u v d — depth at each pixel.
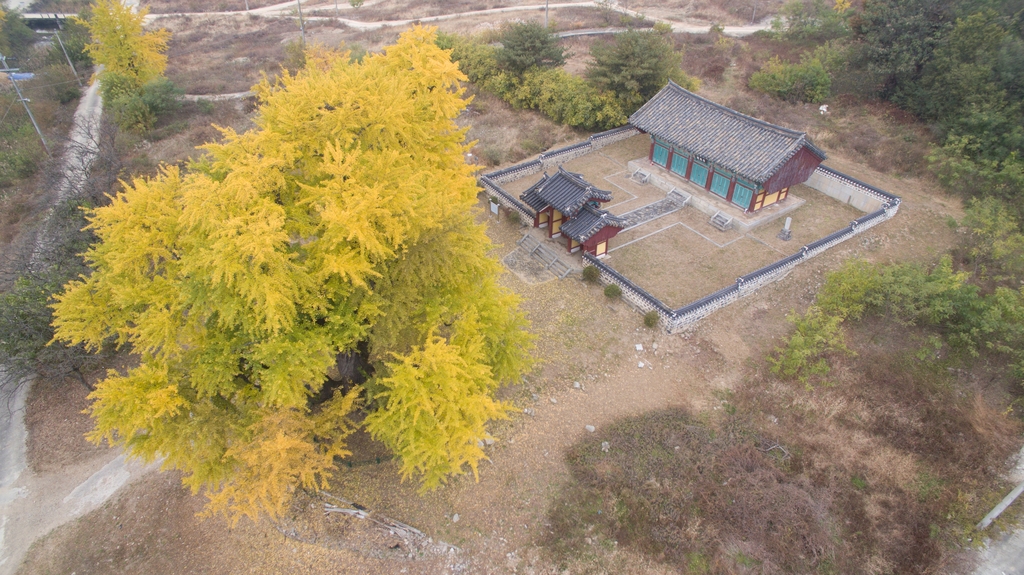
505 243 28.83
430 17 62.72
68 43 52.09
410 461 15.21
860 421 19.75
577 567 16.56
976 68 31.27
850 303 22.80
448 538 17.38
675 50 45.09
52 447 20.77
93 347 22.78
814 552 16.28
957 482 18.03
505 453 19.33
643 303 23.84
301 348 14.10
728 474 18.16
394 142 15.97
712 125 29.95
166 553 17.59
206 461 15.08
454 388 13.89
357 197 13.61
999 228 25.20
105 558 17.56
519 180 33.84
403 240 14.93
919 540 16.73
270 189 14.53
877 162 33.03
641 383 21.44
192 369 15.09
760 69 42.22
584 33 52.41
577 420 20.23
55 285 21.39
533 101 40.62
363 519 17.73
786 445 19.19
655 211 30.61
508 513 17.86
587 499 17.97
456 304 16.80
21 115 42.34
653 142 33.47
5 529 18.39
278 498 14.59
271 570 17.06
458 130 19.89
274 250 13.34
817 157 28.50
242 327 14.87
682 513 17.34
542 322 23.91
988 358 21.56
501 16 59.84
